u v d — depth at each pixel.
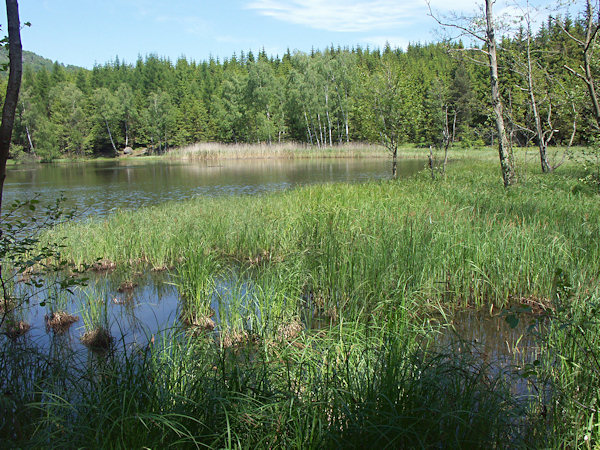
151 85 98.25
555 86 18.30
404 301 5.91
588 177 13.51
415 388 3.64
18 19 3.48
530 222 9.09
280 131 72.50
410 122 22.17
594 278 6.49
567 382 4.02
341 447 3.15
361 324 5.51
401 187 16.30
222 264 9.59
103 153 78.31
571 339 4.36
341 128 73.06
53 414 3.63
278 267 7.52
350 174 31.11
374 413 3.38
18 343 5.56
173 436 3.29
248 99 69.94
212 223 11.80
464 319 6.64
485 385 4.00
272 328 5.95
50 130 63.44
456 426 3.38
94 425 3.42
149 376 4.05
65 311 7.11
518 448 3.33
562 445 3.46
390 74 22.23
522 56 18.62
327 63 68.00
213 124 79.94
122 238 10.77
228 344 5.68
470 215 10.16
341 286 7.07
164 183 28.47
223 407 3.35
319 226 10.02
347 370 3.88
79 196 22.38
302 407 3.47
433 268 7.44
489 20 15.34
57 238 10.49
